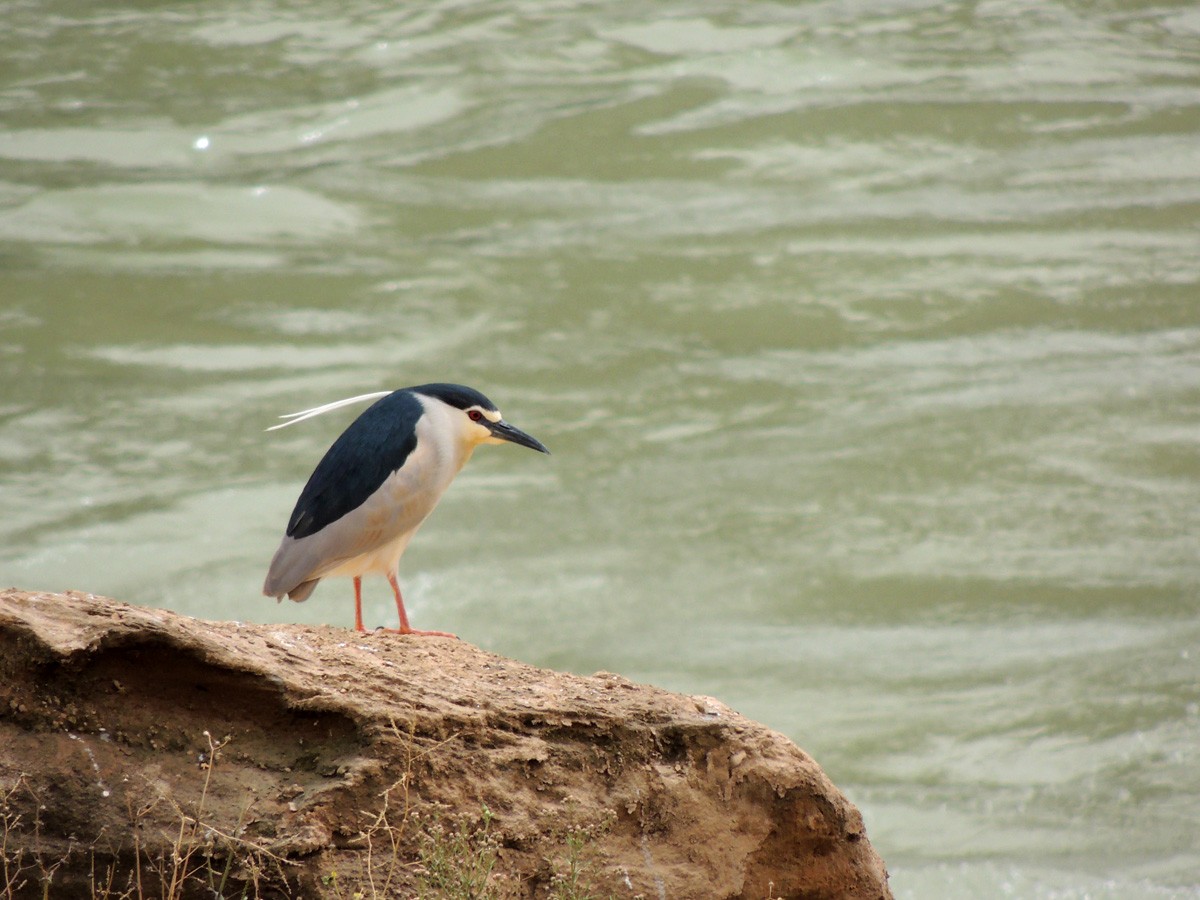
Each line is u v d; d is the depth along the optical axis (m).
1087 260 24.72
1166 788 13.31
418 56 31.89
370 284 24.06
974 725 14.30
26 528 18.05
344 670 6.39
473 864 5.70
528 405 20.92
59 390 21.09
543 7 34.06
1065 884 12.02
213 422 20.52
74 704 5.73
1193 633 15.75
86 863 5.55
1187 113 30.02
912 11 34.12
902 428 20.12
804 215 26.38
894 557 17.42
